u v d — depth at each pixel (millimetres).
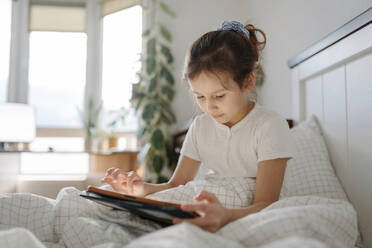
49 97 3340
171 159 2881
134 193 963
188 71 852
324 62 1203
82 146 3361
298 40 1610
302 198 720
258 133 922
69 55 3381
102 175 2350
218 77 814
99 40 3408
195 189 886
